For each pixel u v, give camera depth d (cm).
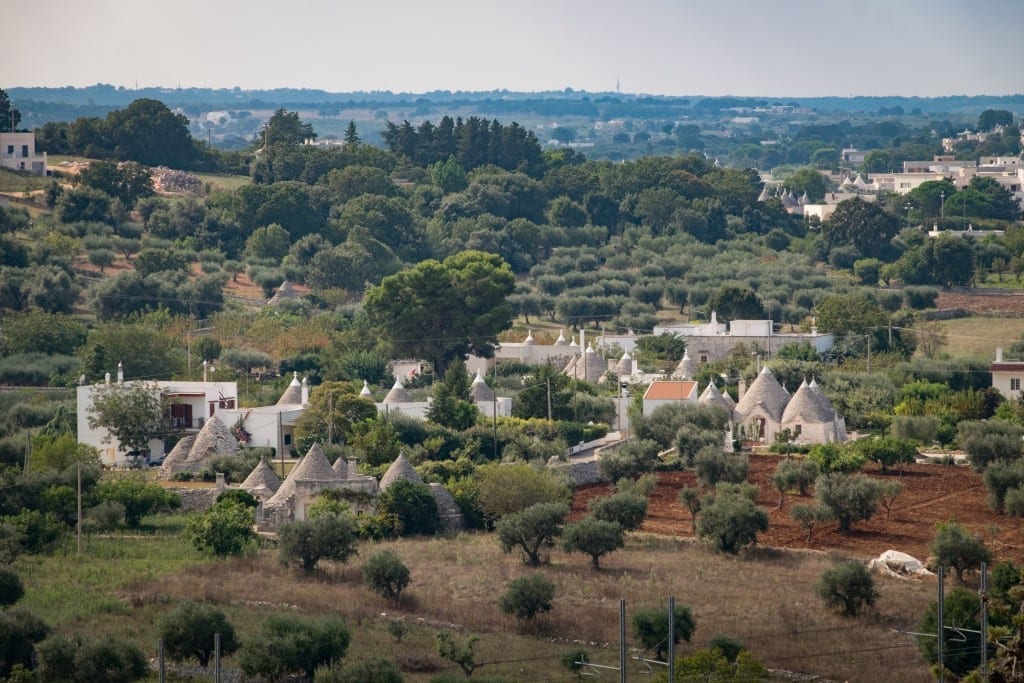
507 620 15612
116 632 14988
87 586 16625
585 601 16238
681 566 17775
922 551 18425
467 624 15575
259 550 18525
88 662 13612
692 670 13275
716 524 18450
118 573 17188
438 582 17000
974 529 19338
